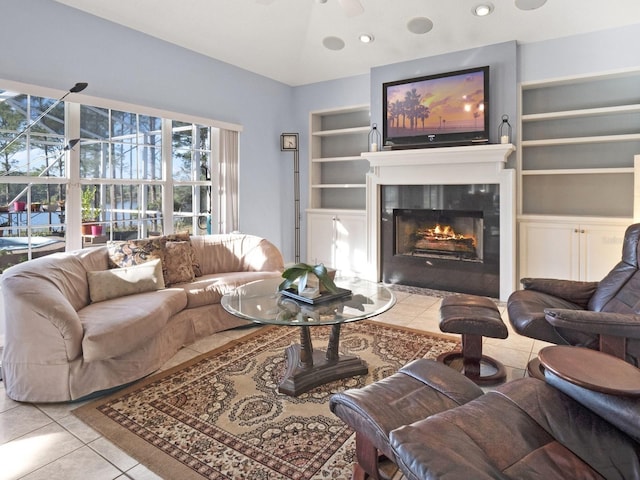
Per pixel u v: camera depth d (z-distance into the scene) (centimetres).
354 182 643
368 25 487
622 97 455
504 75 474
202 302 356
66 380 245
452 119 496
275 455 201
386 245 563
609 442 140
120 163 441
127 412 240
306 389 262
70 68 388
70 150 397
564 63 453
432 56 517
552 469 128
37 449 206
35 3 363
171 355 319
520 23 444
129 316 275
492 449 132
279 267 436
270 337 362
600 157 472
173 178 494
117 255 365
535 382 171
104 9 401
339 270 611
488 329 261
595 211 477
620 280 286
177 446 208
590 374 158
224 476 186
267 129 611
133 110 438
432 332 374
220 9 443
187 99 496
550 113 462
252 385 273
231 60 541
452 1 432
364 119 630
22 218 371
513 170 463
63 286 292
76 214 404
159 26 443
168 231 488
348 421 166
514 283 472
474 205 492
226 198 547
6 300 255
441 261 523
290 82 636
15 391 252
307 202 649
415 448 117
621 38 426
